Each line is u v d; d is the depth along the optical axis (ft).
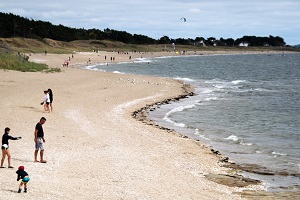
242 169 69.51
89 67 321.11
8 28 545.03
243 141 91.09
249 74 310.86
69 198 46.14
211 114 124.98
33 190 47.29
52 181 52.80
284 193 57.21
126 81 195.62
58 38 655.35
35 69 214.28
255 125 109.81
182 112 126.31
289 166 72.18
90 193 49.32
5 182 49.47
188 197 52.47
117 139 83.10
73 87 161.27
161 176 61.16
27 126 85.92
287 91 193.98
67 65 295.07
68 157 66.33
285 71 351.46
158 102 142.92
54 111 107.24
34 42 504.02
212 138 93.35
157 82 202.59
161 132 94.58
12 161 60.70
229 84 225.35
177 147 81.46
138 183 56.29
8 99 117.80
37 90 140.67
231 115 124.36
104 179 56.59
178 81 220.64
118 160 67.46
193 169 67.31
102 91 157.17
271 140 92.53
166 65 399.85
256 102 153.89
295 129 105.09
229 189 58.34
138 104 134.92
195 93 176.24
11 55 228.43
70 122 95.45
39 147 61.41
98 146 75.72
